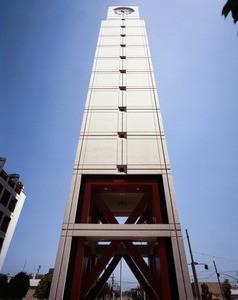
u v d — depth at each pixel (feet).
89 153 58.44
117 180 53.16
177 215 46.42
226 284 223.51
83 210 47.93
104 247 62.03
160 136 62.85
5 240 149.07
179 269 39.88
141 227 44.96
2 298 136.77
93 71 83.92
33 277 289.33
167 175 53.67
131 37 104.94
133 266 57.77
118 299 298.97
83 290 40.24
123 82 79.66
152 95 75.05
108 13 129.39
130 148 59.72
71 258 41.86
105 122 66.39
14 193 162.50
